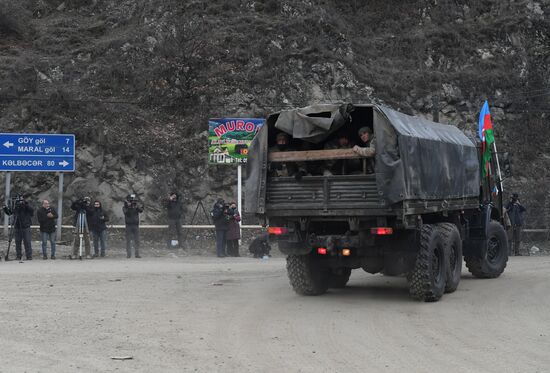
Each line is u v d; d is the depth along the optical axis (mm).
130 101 32094
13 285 13945
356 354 7785
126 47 33844
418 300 12039
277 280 15312
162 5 36469
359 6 41188
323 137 11680
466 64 38219
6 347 8023
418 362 7398
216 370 6973
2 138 25672
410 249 11508
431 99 35406
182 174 29828
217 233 23969
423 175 11688
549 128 37000
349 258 12219
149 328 9320
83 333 8922
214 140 28453
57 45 35125
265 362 7352
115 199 28812
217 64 33406
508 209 25750
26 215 21516
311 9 37594
